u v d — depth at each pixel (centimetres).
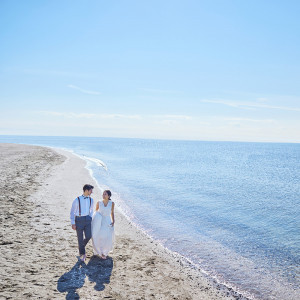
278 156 10319
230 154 10588
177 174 2928
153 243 835
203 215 1257
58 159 3522
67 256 632
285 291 580
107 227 635
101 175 2480
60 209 1088
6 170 2053
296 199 1819
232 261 741
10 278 491
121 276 560
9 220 864
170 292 518
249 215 1300
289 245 885
